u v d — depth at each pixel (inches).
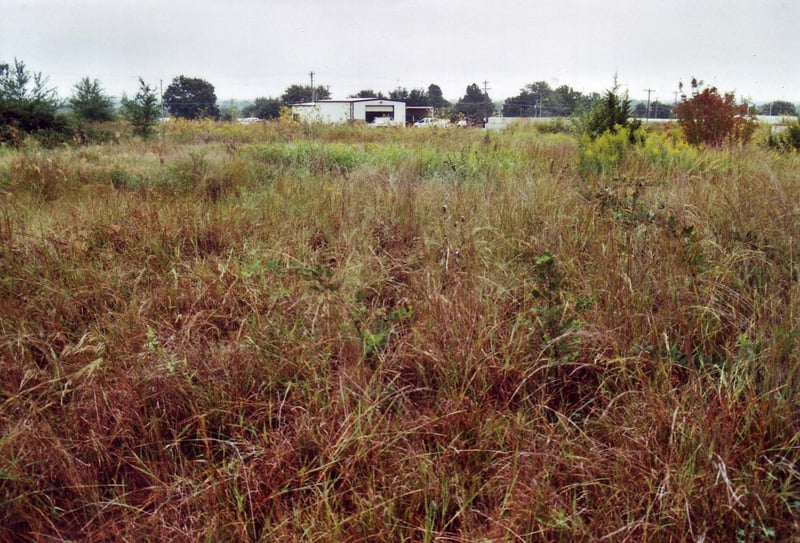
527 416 110.1
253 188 291.4
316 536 86.4
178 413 115.5
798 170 264.1
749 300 135.0
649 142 371.6
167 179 298.2
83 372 118.2
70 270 164.7
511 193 229.1
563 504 90.2
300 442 104.3
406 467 98.6
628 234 165.9
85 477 100.0
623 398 112.4
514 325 130.2
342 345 127.7
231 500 94.4
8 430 105.8
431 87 3014.3
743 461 94.5
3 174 296.0
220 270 166.2
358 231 203.0
